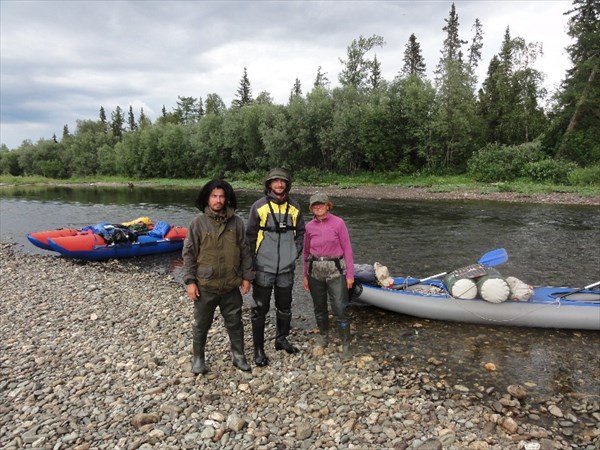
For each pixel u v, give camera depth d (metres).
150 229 11.98
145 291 7.65
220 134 41.72
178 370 4.45
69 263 10.23
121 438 3.28
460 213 16.78
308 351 4.96
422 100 31.41
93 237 10.43
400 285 6.31
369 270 6.44
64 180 57.53
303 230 4.51
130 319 6.11
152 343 5.18
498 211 17.16
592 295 5.84
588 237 11.69
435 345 5.18
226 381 4.20
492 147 29.31
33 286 8.05
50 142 68.81
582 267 8.70
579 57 31.41
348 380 4.25
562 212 16.56
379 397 3.93
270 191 4.40
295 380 4.24
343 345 4.86
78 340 5.36
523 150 27.67
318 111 33.97
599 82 29.98
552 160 26.11
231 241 3.94
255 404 3.79
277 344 4.91
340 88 35.09
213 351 4.88
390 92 33.41
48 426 3.46
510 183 25.56
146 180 48.59
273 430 3.40
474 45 51.09
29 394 4.01
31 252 11.80
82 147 64.62
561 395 4.03
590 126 31.25
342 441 3.24
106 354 4.91
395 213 17.05
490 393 4.08
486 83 37.44
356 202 21.33
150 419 3.50
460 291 5.63
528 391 4.11
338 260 4.61
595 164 26.98
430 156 32.06
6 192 36.12
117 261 10.52
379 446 3.18
